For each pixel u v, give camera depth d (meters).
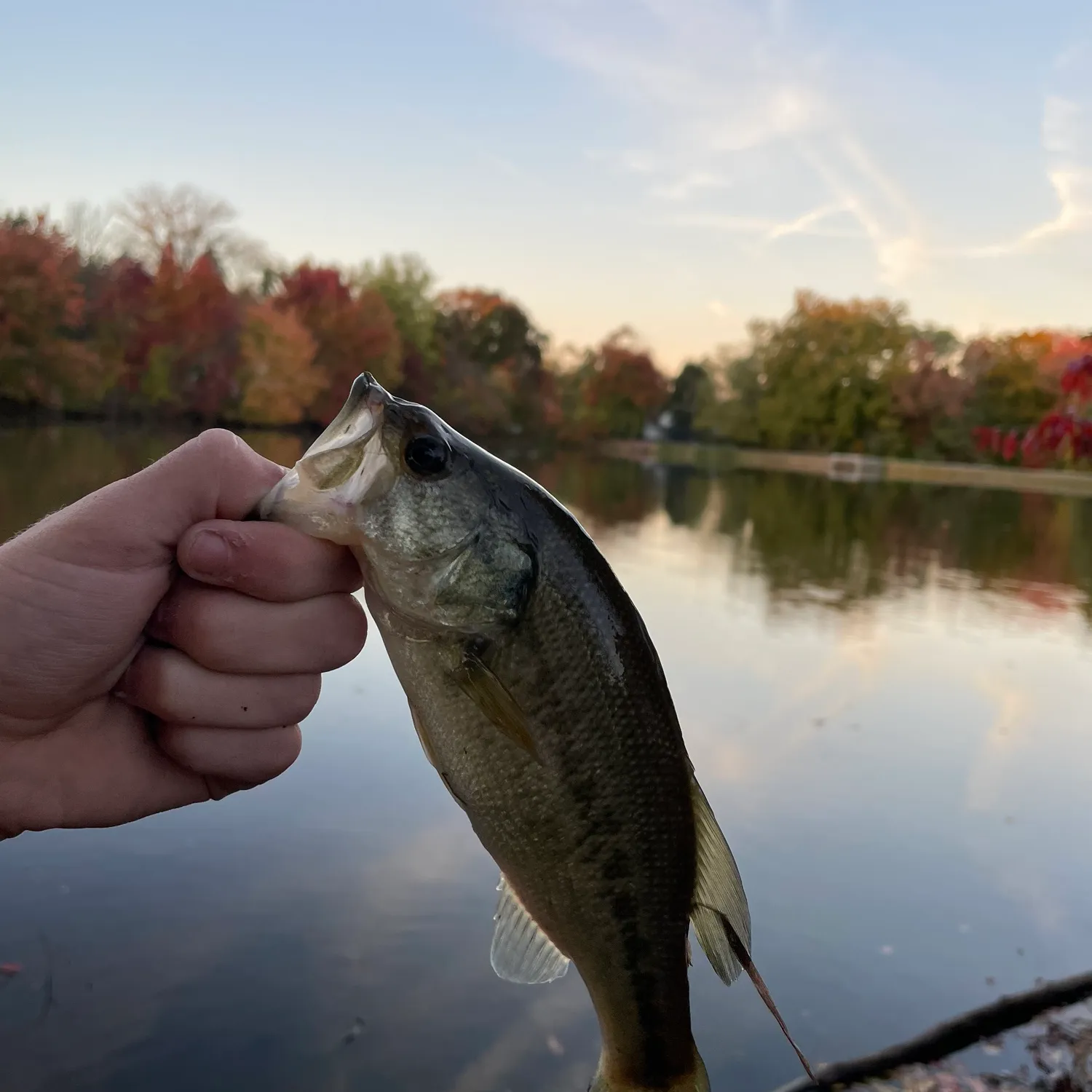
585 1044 0.49
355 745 0.83
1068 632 1.63
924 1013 0.54
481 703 0.26
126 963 0.52
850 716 1.06
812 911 0.64
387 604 0.26
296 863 0.63
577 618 0.27
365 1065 0.46
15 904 0.57
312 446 0.26
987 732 1.02
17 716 0.24
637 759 0.28
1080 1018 0.52
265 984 0.51
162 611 0.25
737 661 1.29
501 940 0.29
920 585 2.16
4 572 0.23
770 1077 0.48
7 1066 0.45
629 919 0.28
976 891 0.67
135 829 0.66
